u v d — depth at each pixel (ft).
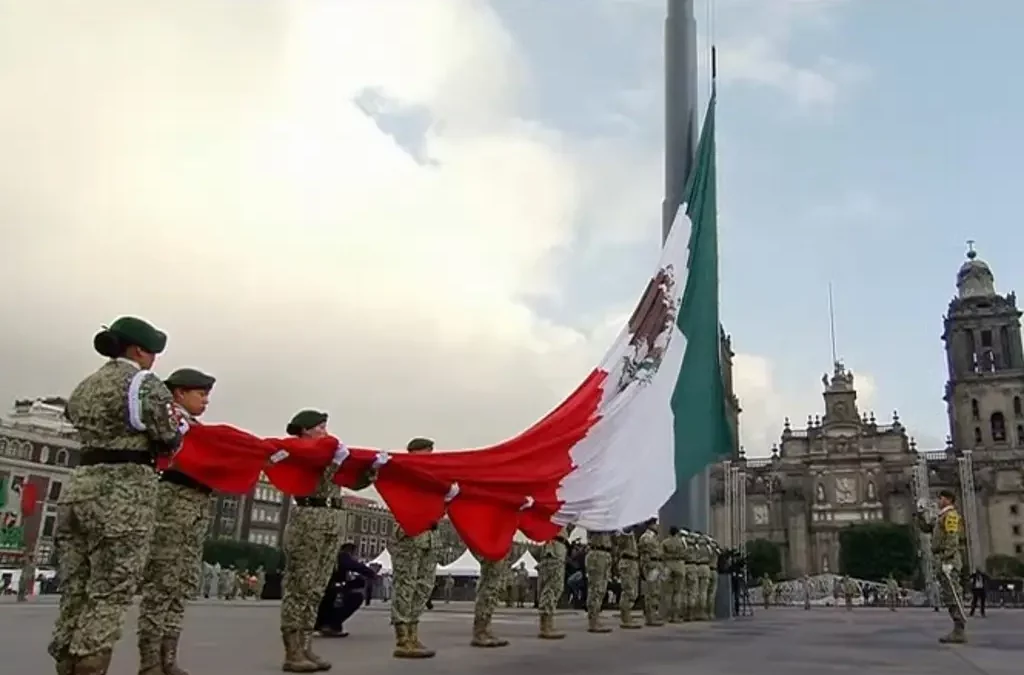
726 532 318.86
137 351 18.62
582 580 89.92
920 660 30.63
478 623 34.68
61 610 17.56
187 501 22.16
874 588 218.59
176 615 22.12
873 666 27.84
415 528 28.66
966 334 337.31
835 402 335.67
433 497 29.71
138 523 17.25
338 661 27.73
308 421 26.30
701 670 25.53
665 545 59.47
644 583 54.19
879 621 76.23
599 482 40.16
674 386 50.88
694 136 74.33
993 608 144.36
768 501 328.29
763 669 26.16
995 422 321.93
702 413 54.70
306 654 24.77
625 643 36.96
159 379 18.19
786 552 319.27
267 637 37.68
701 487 71.72
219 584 116.47
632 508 42.55
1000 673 25.79
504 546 31.78
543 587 40.27
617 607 90.27
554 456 37.55
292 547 24.91
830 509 320.70
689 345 55.77
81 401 17.62
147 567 21.44
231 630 42.57
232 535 291.58
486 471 32.48
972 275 346.74
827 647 37.14
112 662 26.11
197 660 27.12
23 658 26.08
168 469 22.00
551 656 29.89
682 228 58.13
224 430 23.29
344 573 41.19
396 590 29.78
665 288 53.88
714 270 59.82
